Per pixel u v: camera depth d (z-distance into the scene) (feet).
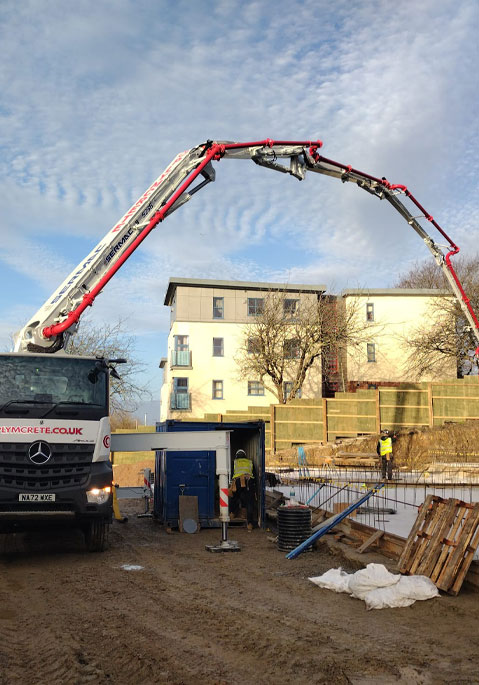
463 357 118.42
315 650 17.01
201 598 22.95
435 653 16.78
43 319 34.83
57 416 30.07
